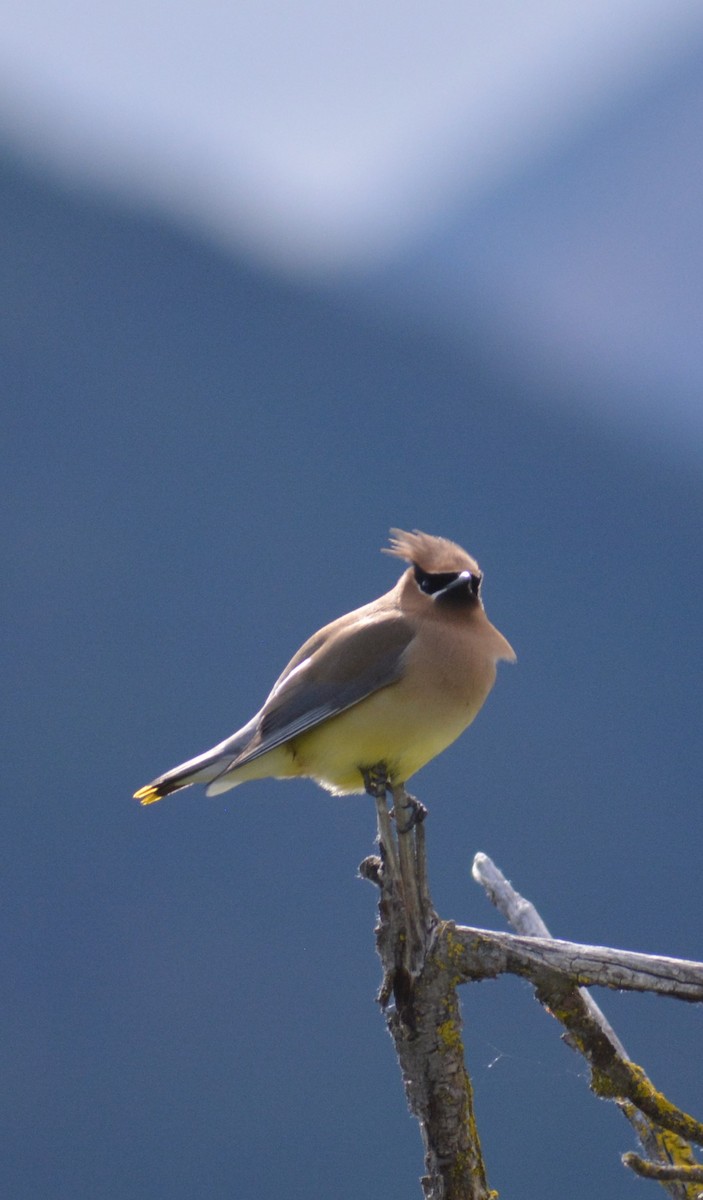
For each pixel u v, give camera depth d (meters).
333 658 7.45
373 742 7.39
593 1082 5.63
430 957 5.68
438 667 7.34
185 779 8.00
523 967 5.63
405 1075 5.72
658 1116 5.55
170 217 80.69
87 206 78.69
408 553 7.73
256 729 7.91
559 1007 5.62
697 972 5.57
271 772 7.80
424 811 5.91
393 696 7.33
